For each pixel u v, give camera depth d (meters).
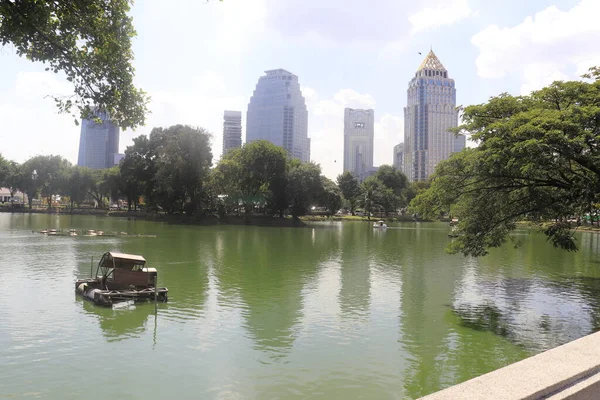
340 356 15.80
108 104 12.09
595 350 4.44
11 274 30.61
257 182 101.06
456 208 25.27
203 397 12.48
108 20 11.68
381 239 69.56
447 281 31.19
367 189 144.25
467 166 21.81
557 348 4.53
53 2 10.70
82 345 16.41
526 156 18.34
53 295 24.03
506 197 24.33
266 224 101.50
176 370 14.29
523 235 80.19
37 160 131.25
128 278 23.66
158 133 108.06
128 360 15.05
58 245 49.06
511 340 17.84
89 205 177.38
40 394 12.45
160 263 37.81
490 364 15.23
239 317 20.62
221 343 16.95
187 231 76.25
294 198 101.81
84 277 29.58
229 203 101.06
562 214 23.73
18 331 17.86
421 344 17.20
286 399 12.45
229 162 98.06
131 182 111.94
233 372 14.23
